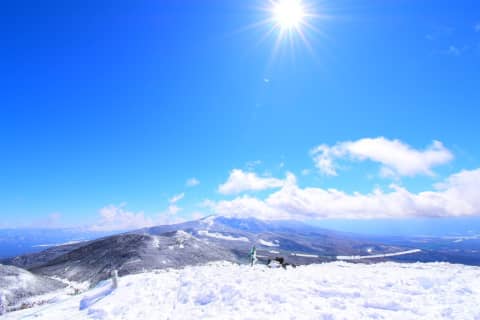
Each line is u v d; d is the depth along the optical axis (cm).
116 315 1455
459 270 2162
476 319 1112
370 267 2442
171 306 1496
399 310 1244
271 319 1134
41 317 1681
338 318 1120
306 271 2148
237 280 1780
